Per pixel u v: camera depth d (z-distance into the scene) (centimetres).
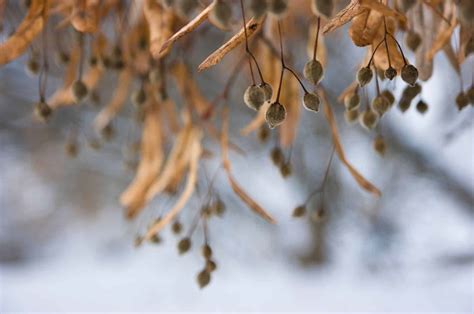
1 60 60
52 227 208
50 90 123
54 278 180
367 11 56
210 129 75
